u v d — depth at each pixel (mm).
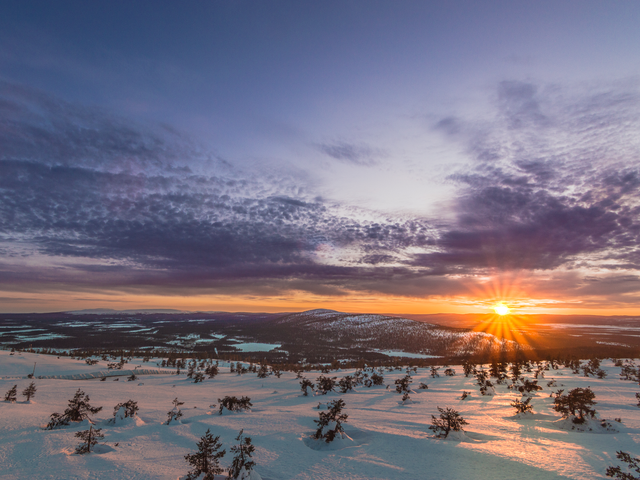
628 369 62750
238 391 64500
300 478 15102
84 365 113125
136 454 19172
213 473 15078
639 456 16484
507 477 14141
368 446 20094
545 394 43156
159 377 98250
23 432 22641
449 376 77000
